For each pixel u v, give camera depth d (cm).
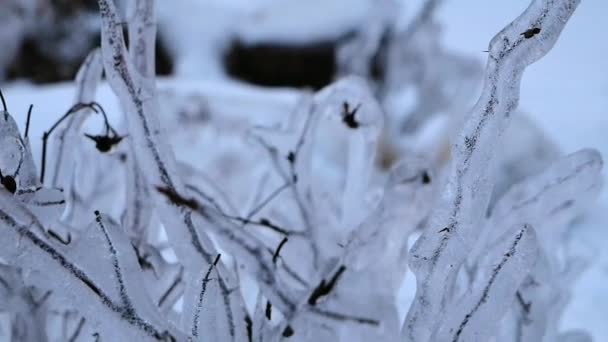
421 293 58
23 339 64
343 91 75
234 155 190
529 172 254
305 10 355
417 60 323
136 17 62
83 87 75
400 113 302
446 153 286
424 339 58
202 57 346
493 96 56
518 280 57
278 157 76
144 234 70
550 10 55
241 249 59
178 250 60
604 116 377
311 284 65
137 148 60
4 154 62
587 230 179
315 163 218
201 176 77
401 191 64
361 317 62
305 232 73
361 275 63
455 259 57
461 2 411
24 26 314
